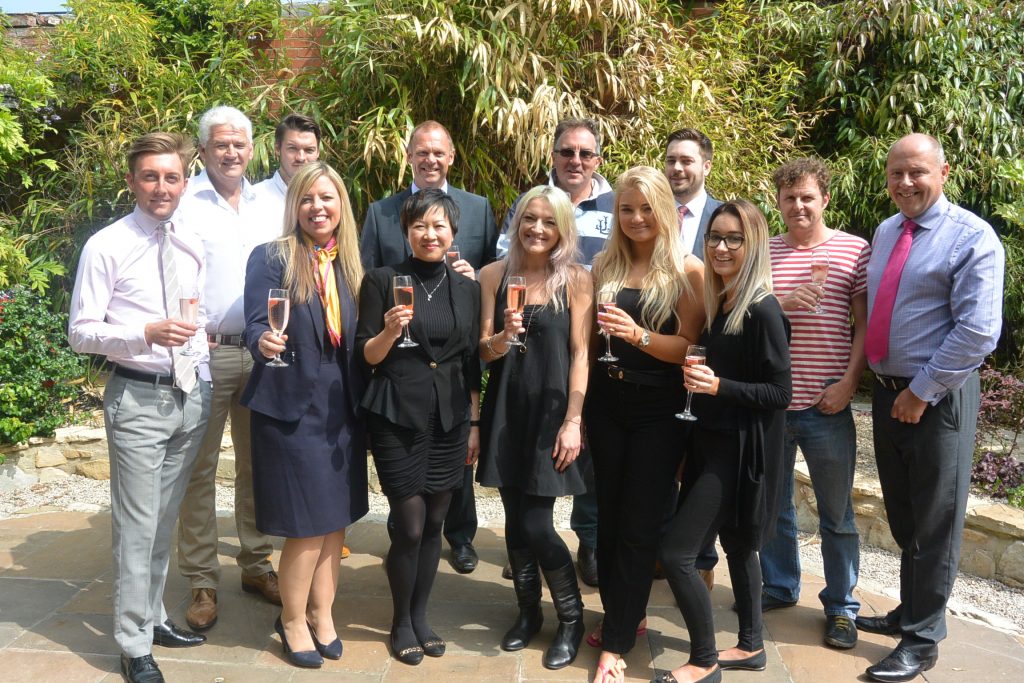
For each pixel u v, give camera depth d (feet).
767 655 9.83
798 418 10.27
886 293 9.49
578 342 9.34
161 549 9.43
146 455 8.79
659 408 9.02
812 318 10.11
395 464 9.12
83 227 18.37
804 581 12.09
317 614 9.59
